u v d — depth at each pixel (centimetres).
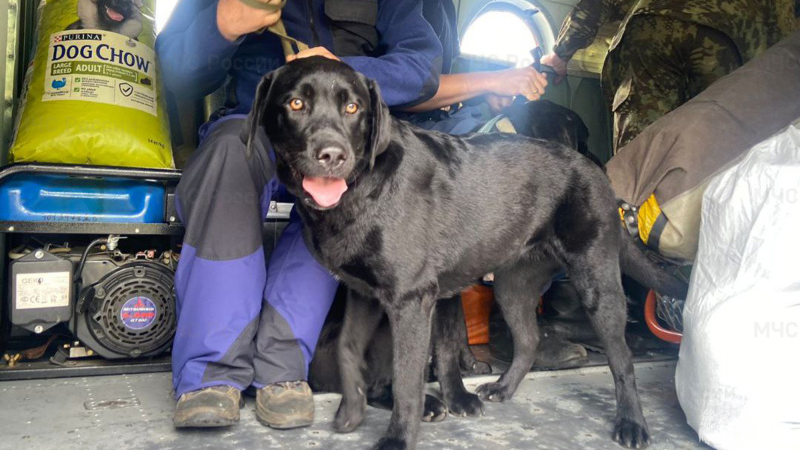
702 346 184
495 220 205
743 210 188
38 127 235
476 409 208
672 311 274
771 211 179
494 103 307
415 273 183
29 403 205
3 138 268
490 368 262
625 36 382
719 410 178
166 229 249
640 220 253
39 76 245
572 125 293
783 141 193
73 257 243
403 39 249
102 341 241
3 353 248
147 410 202
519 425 201
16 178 232
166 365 246
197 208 201
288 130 176
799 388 168
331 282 212
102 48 249
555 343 271
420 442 184
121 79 249
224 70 242
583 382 251
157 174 241
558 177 217
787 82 253
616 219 218
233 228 199
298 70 178
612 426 202
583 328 303
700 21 349
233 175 200
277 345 204
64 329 261
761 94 251
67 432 181
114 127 240
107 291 241
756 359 172
